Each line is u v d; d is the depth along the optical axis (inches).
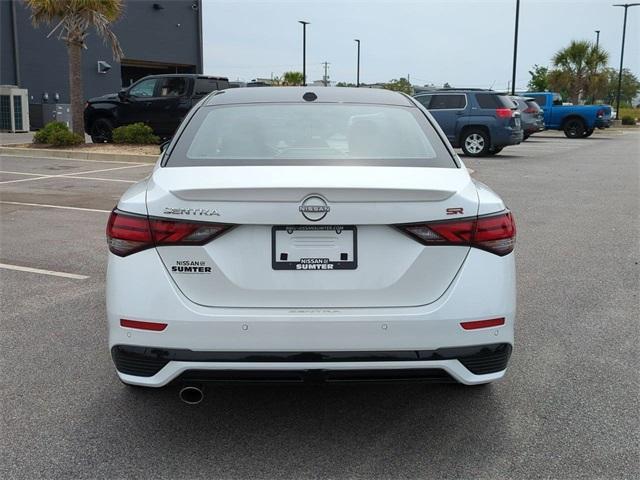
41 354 175.8
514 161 720.3
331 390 155.9
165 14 1393.9
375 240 119.3
